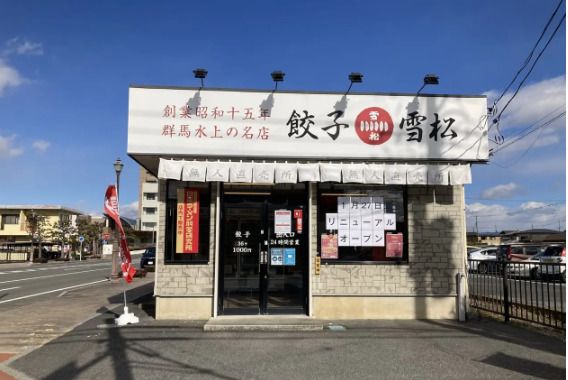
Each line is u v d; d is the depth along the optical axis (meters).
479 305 11.41
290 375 6.51
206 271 10.50
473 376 6.44
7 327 10.39
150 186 88.12
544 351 7.72
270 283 10.60
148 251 32.06
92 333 9.41
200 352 7.73
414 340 8.48
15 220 63.06
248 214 10.73
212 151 10.45
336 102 10.67
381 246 10.73
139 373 6.67
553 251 24.11
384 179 10.26
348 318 10.48
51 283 22.97
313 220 10.63
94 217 78.06
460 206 10.86
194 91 10.54
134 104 10.44
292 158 10.55
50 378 6.54
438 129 10.73
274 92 10.62
